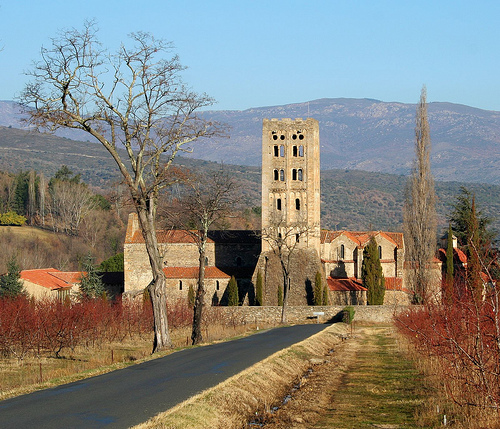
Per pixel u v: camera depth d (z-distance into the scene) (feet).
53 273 469.57
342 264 452.76
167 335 205.26
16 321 221.46
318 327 330.95
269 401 142.31
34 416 108.78
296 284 411.95
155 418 107.76
